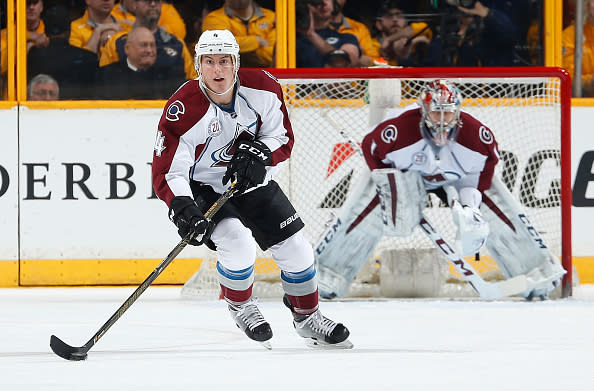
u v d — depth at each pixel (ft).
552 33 52.08
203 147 27.96
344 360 25.88
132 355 27.07
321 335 28.43
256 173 27.27
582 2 52.11
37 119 50.98
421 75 45.29
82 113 51.11
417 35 52.08
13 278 50.98
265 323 28.53
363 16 52.01
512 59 52.26
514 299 43.98
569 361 25.49
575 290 45.88
